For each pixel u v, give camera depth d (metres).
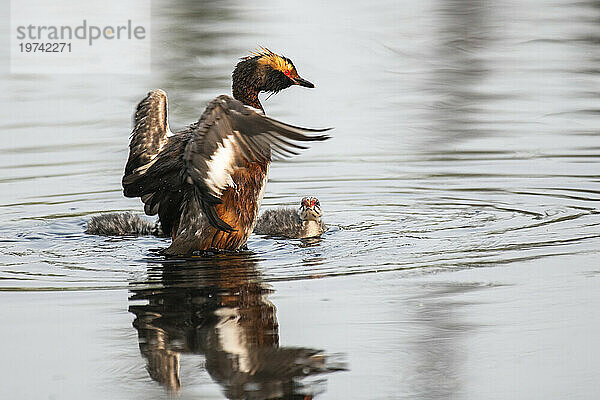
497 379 7.96
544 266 11.05
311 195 16.02
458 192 15.77
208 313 9.62
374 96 22.41
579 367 8.16
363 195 15.86
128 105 21.73
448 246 12.24
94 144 19.00
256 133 10.58
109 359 8.48
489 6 33.03
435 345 8.66
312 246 12.52
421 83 23.56
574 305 9.62
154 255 12.22
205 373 8.16
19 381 8.05
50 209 15.12
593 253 11.56
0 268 11.54
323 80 24.00
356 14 32.09
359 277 10.81
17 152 18.47
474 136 19.27
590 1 33.31
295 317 9.44
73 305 9.94
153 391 7.83
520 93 22.42
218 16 31.58
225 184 10.96
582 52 26.31
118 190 16.36
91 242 13.10
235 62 25.16
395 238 12.86
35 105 21.91
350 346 8.69
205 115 10.94
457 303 9.77
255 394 7.75
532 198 15.12
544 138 18.97
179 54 26.30
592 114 20.64
